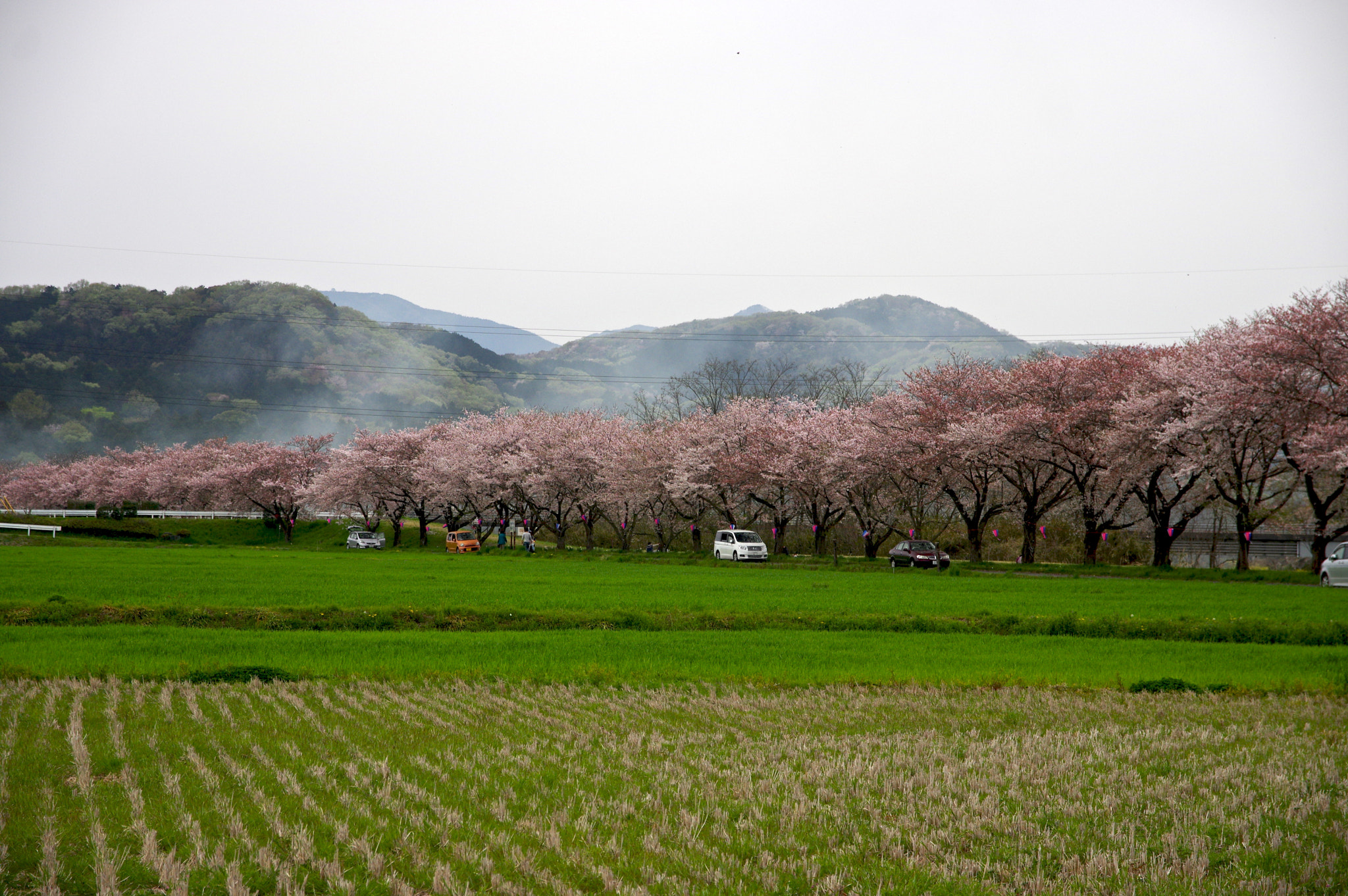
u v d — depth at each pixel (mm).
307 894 6555
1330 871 7164
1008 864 7457
